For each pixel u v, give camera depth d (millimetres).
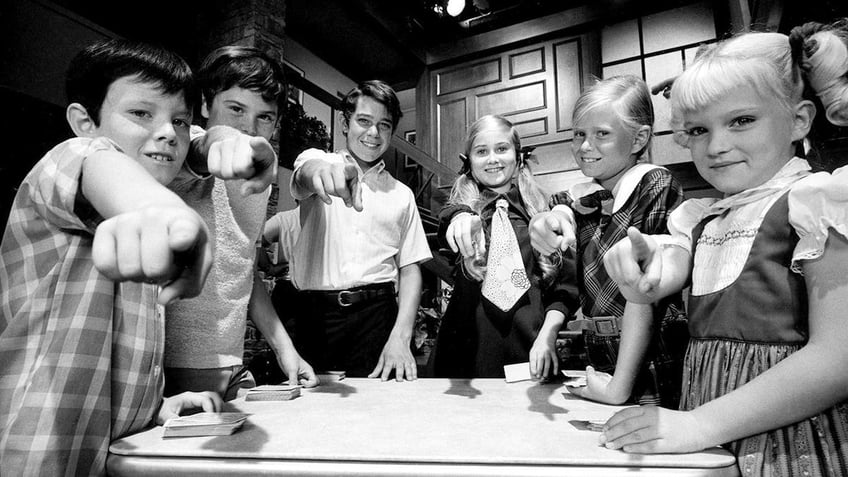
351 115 1427
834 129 575
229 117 966
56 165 476
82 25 2521
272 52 3303
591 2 4551
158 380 625
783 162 549
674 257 642
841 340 432
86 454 520
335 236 1354
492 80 4992
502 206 1333
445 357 1347
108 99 610
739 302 533
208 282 810
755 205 554
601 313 936
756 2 2123
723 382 539
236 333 855
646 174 951
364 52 5066
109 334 551
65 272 534
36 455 485
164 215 319
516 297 1224
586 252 1008
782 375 449
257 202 911
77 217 488
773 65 515
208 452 467
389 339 1207
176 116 655
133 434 566
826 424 464
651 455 451
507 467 432
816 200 462
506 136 1356
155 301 634
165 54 649
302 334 1353
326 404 709
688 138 605
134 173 420
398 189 1474
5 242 555
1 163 2111
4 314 542
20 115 2207
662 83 702
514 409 665
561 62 4703
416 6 4809
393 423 580
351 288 1334
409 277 1425
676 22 4320
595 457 444
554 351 961
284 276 1979
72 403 511
